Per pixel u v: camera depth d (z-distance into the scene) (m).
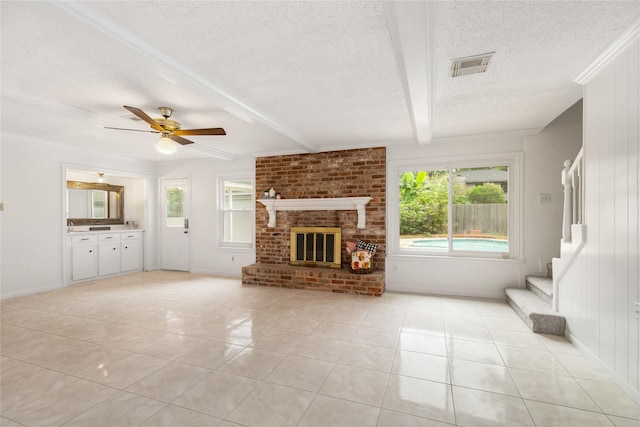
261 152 5.39
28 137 4.43
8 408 1.88
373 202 4.81
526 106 3.20
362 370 2.34
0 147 4.23
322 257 5.01
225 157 5.51
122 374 2.28
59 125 3.84
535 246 4.14
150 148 5.14
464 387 2.12
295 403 1.94
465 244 4.55
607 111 2.25
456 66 2.36
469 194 4.54
